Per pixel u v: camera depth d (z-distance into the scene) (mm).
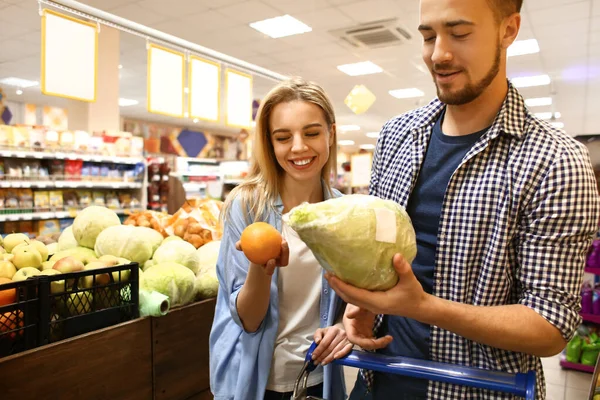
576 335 4371
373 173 1441
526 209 1012
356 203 840
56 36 2410
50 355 1602
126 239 2305
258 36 7277
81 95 2531
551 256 960
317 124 1413
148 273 2141
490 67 982
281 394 1466
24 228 4867
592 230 989
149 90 2990
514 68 8945
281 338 1475
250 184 1520
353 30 6945
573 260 961
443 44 971
